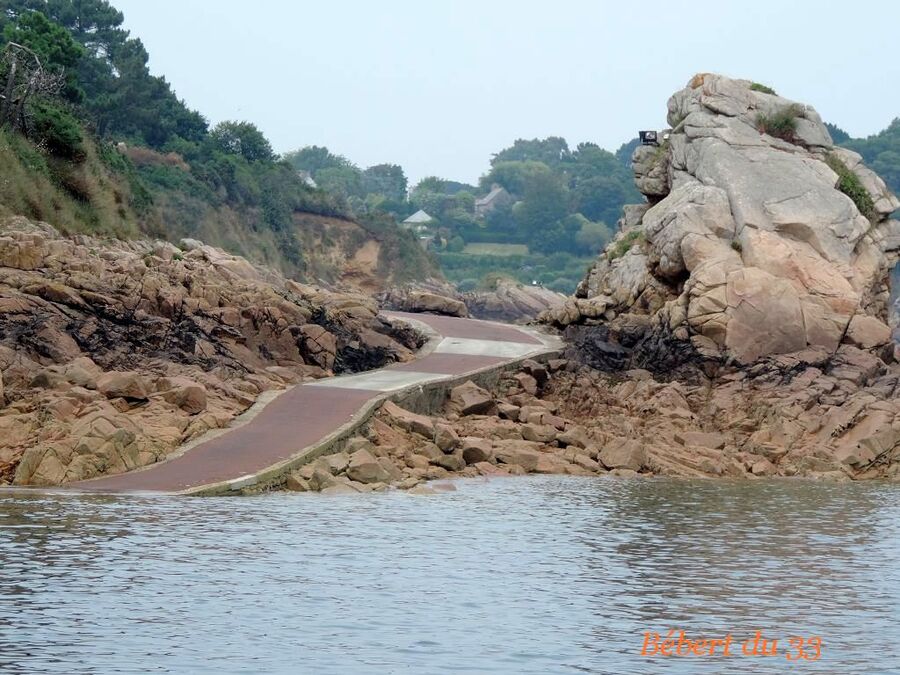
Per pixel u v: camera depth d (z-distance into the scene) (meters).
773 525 38.84
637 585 29.39
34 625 23.94
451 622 25.53
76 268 57.94
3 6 157.38
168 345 55.94
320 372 60.88
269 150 172.50
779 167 73.50
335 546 32.50
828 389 60.59
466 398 58.66
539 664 22.84
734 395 61.59
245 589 27.45
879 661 23.44
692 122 78.00
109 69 161.75
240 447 45.06
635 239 78.88
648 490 46.81
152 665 21.92
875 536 37.06
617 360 69.19
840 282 67.69
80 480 40.44
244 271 74.38
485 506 40.75
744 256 69.06
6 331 50.78
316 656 22.86
